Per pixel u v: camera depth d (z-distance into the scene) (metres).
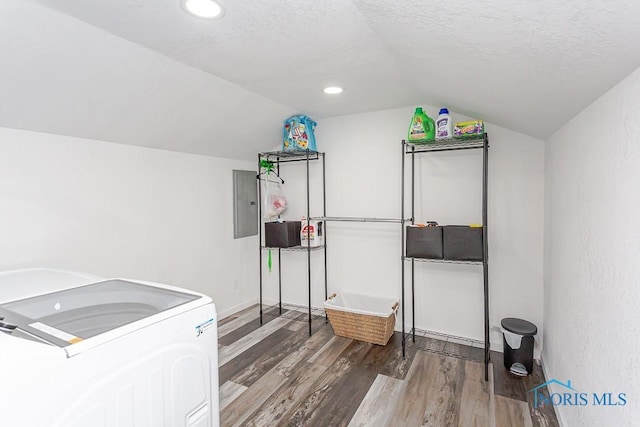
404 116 2.89
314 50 1.65
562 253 1.86
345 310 2.85
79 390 0.82
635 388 0.98
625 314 1.05
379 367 2.42
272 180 3.62
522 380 2.24
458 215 2.72
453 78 1.63
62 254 2.11
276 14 1.28
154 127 2.39
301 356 2.58
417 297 2.94
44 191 2.02
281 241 3.14
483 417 1.89
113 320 1.23
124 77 1.83
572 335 1.64
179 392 1.08
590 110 1.37
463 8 0.87
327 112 3.03
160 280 2.71
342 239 3.27
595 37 0.80
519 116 1.94
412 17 1.05
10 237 1.88
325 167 3.29
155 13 1.30
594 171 1.33
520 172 2.51
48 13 1.30
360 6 1.13
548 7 0.73
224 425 1.84
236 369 2.40
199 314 1.16
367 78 2.09
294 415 1.92
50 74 1.63
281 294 3.68
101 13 1.31
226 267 3.34
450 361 2.49
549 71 1.12
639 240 0.96
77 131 2.11
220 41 1.55
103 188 2.31
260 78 2.09
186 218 2.92
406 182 2.92
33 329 0.98
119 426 0.90
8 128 1.86
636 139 0.97
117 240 2.41
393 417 1.90
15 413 0.71
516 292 2.56
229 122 2.72
